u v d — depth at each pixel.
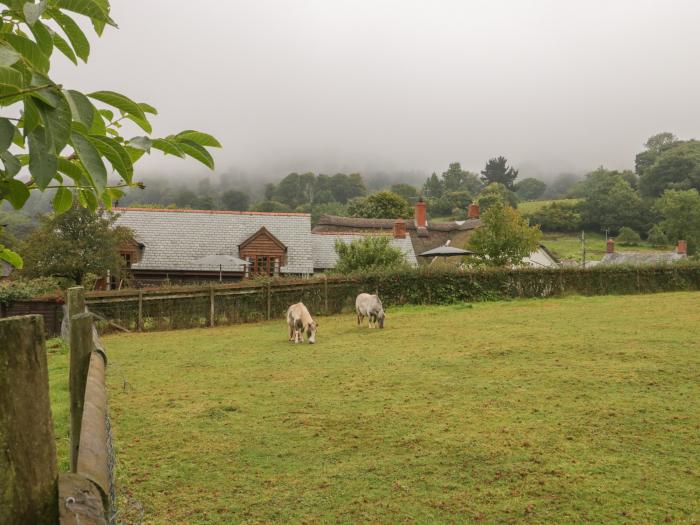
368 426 7.48
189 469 6.09
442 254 32.44
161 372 11.36
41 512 1.13
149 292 19.56
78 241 23.44
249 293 21.48
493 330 16.20
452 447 6.63
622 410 7.88
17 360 1.09
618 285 28.59
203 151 1.77
